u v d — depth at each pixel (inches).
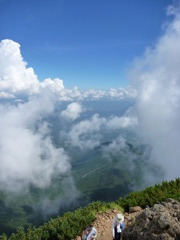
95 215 621.6
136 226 434.0
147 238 393.4
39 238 546.3
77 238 533.6
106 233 529.3
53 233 549.0
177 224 382.6
